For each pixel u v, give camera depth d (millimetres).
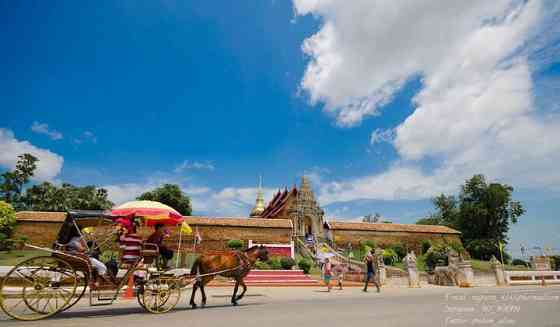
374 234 41219
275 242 35188
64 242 8555
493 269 24156
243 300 12195
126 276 8531
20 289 10680
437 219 62938
